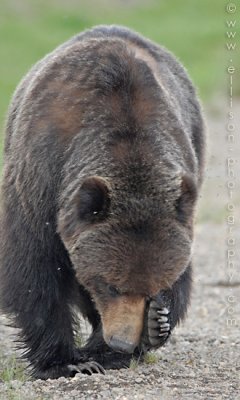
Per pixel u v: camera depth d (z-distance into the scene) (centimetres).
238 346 1416
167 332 1135
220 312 1720
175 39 5472
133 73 1176
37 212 1194
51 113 1193
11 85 4200
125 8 6075
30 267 1221
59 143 1173
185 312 1281
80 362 1264
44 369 1265
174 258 1093
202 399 1069
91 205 1087
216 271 2050
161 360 1304
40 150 1184
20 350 1379
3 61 4681
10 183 1247
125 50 1210
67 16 5628
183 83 1405
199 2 6234
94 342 1284
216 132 3834
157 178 1104
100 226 1090
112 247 1082
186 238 1111
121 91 1163
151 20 5894
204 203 2769
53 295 1233
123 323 1093
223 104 4375
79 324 1331
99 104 1162
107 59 1191
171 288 1181
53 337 1248
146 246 1081
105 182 1083
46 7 5738
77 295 1277
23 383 1151
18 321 1253
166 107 1190
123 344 1087
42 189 1184
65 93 1195
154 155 1121
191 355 1342
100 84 1173
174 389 1109
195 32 5591
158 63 1316
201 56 5212
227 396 1087
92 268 1095
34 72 1338
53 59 1266
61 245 1207
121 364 1260
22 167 1207
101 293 1109
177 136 1191
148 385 1129
